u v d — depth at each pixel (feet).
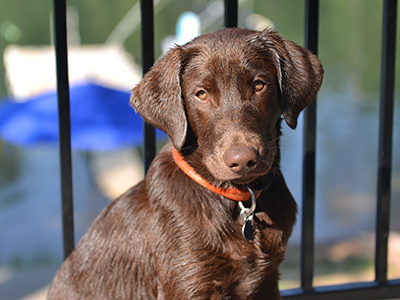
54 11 8.46
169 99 7.98
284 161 36.88
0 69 48.21
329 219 27.78
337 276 19.79
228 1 8.99
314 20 9.17
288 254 22.52
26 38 66.74
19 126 25.45
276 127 8.44
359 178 35.53
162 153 8.70
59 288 9.06
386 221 10.23
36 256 23.18
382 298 10.44
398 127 45.62
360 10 73.67
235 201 8.16
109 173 30.42
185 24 31.40
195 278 7.80
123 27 41.96
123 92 27.40
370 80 64.03
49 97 27.07
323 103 56.90
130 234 8.46
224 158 7.18
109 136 24.39
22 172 41.29
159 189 8.23
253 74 7.68
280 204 8.52
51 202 33.32
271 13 75.82
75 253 9.09
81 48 38.93
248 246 8.07
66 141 8.94
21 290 18.47
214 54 7.73
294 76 8.12
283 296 9.95
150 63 8.99
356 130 47.57
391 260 18.95
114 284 8.54
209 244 7.82
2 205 32.73
